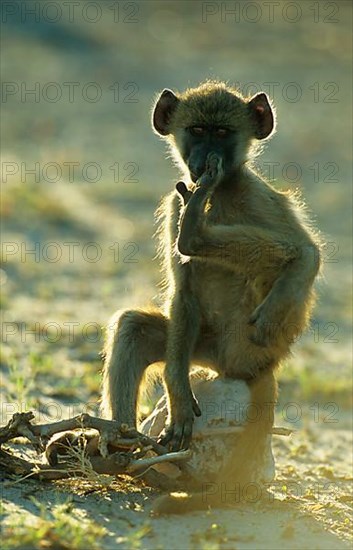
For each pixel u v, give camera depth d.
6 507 8.41
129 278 22.55
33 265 22.64
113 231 26.98
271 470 9.88
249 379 10.19
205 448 9.58
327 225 28.69
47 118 39.97
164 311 10.55
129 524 8.39
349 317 20.69
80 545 7.66
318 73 47.53
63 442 9.27
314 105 43.12
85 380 14.48
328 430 13.99
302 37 53.34
